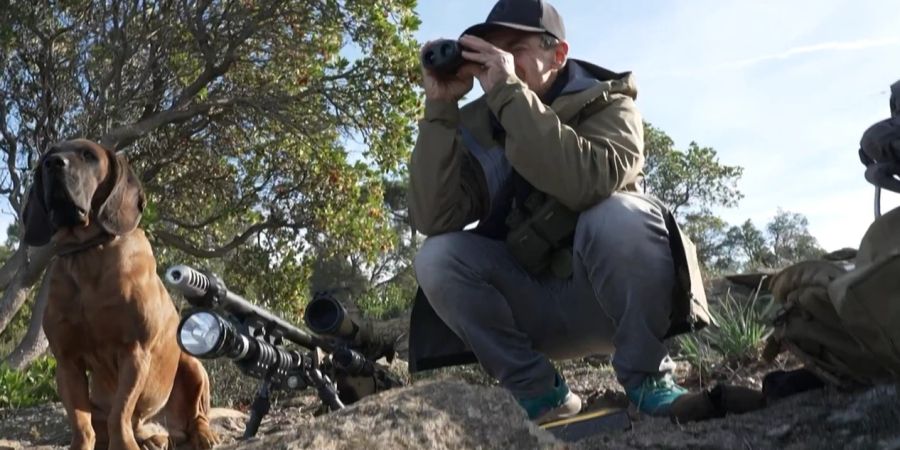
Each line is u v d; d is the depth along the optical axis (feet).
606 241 9.96
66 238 12.22
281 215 50.14
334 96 43.93
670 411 9.47
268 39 44.42
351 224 48.98
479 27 10.94
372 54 43.88
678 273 10.19
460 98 11.03
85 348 12.50
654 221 10.09
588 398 13.58
